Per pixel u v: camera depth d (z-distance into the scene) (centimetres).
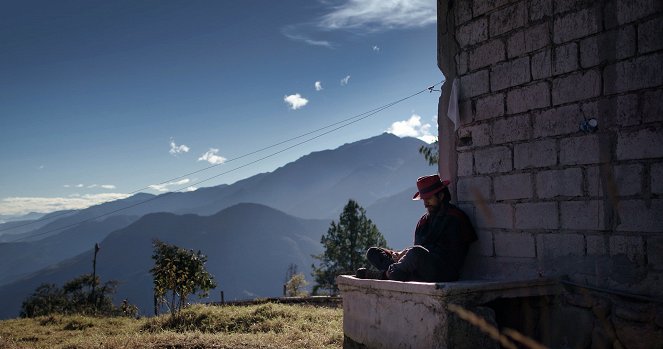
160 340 984
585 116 575
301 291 5262
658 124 516
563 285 583
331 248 4825
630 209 534
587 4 577
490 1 684
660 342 503
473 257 693
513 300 583
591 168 568
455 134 734
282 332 1134
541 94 619
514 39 652
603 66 561
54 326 1655
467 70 715
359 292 668
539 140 620
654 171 518
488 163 680
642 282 523
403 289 576
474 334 529
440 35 762
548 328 589
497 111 670
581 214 575
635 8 537
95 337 1148
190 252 1584
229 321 1368
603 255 554
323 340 937
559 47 603
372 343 635
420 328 554
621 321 531
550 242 604
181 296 1551
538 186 619
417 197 705
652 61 522
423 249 630
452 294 526
